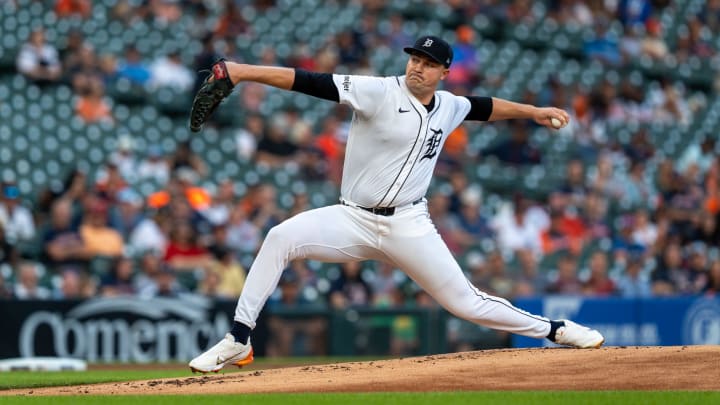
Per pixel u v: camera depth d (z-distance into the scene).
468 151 63.28
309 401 18.34
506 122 66.06
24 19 59.12
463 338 44.34
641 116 74.56
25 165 52.50
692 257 55.06
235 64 20.27
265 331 42.22
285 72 20.47
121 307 40.78
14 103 54.47
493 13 75.25
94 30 60.81
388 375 21.45
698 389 19.94
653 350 22.33
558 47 76.06
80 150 54.28
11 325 39.22
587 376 20.78
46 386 24.48
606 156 68.19
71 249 44.78
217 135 58.00
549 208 60.94
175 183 50.00
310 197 56.66
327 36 67.25
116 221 46.88
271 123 58.41
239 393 20.02
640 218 59.84
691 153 73.31
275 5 67.81
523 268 51.47
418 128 21.03
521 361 21.86
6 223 44.59
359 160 21.27
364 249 21.83
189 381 22.48
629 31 80.19
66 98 55.72
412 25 71.81
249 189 51.97
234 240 49.09
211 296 43.69
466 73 70.50
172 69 60.03
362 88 20.73
